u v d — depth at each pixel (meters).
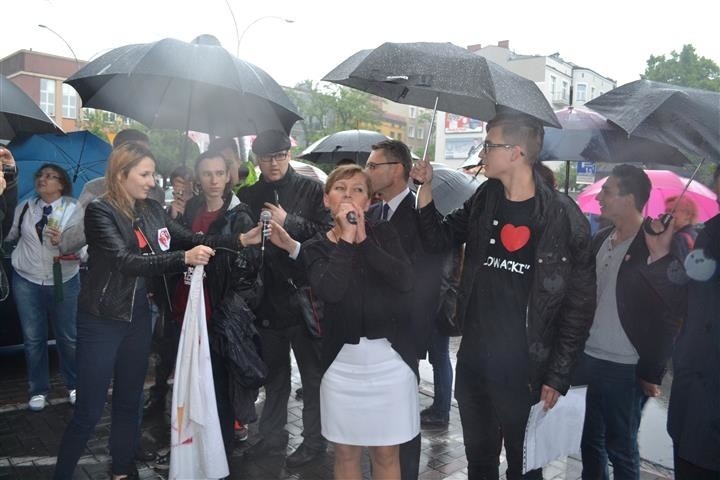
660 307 2.62
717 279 2.26
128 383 3.09
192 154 8.09
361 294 2.47
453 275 3.16
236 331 3.08
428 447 3.97
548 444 2.49
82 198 3.87
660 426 4.52
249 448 3.88
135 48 3.52
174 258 2.79
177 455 2.87
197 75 3.25
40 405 4.37
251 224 3.37
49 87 38.69
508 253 2.51
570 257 2.42
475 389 2.67
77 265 4.40
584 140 3.65
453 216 2.90
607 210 2.88
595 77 55.81
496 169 2.50
